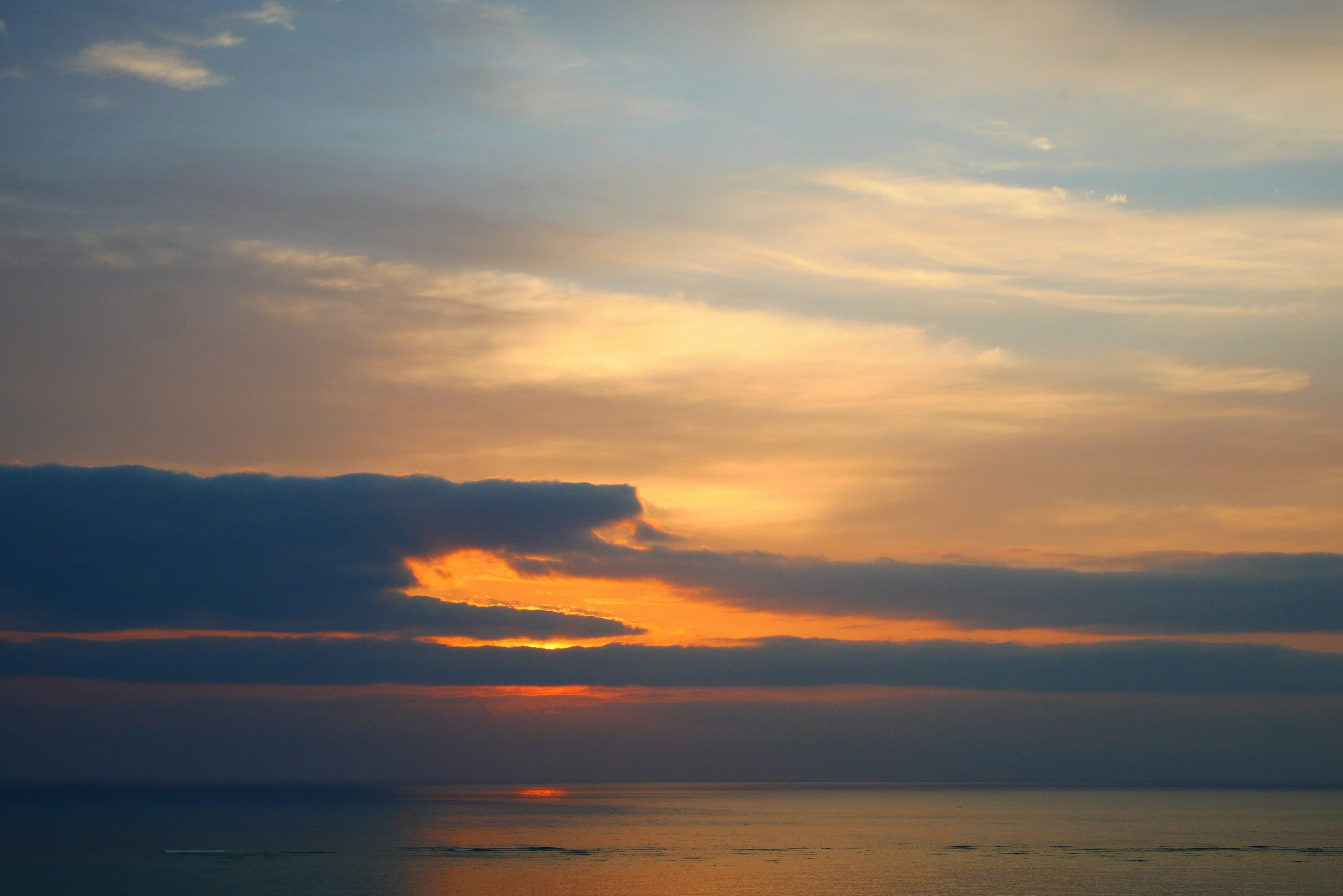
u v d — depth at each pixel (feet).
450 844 516.73
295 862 419.54
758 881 378.32
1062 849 512.22
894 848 510.99
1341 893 347.36
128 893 332.60
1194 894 344.69
